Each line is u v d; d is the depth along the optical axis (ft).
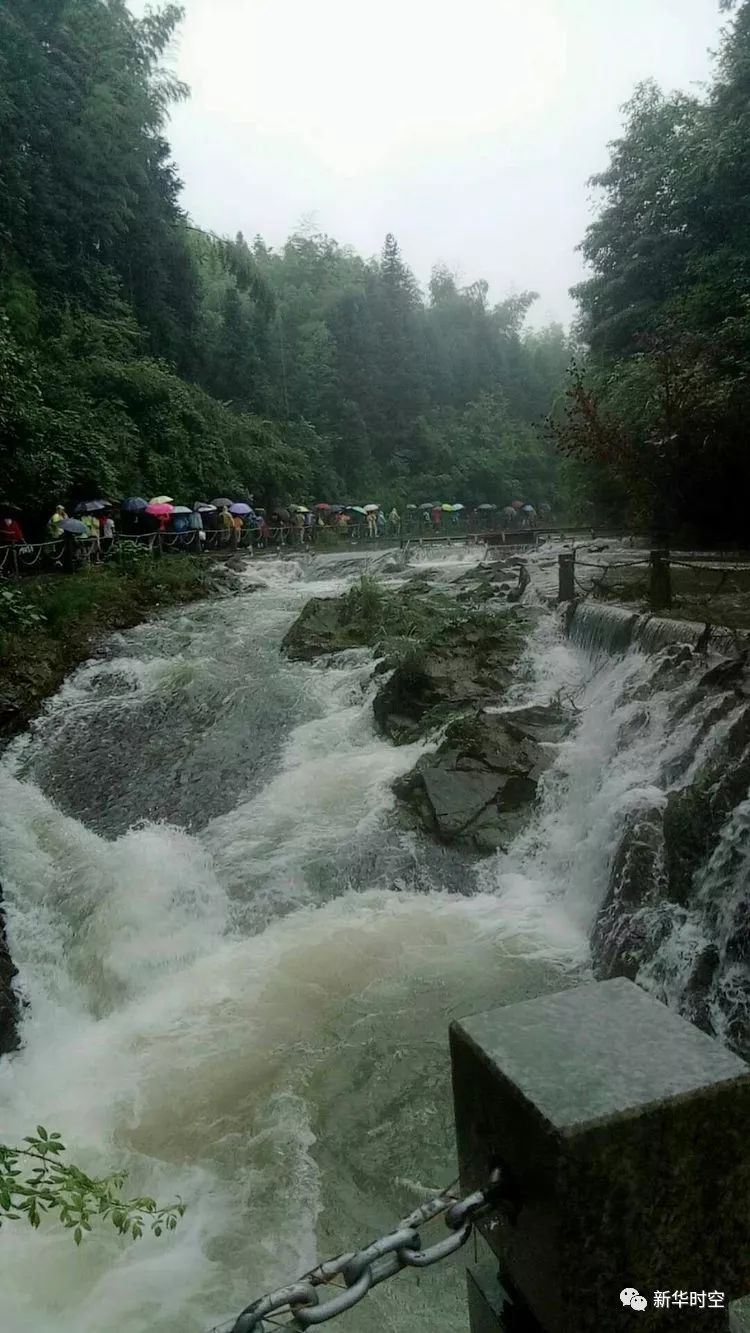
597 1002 4.74
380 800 30.40
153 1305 13.47
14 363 54.60
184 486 80.43
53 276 80.38
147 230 96.94
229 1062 19.11
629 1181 3.97
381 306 166.50
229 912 25.64
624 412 61.11
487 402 185.88
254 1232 14.84
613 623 34.63
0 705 36.86
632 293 79.30
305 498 111.75
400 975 21.97
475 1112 4.58
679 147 68.23
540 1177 3.98
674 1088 4.02
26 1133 17.39
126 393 79.66
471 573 56.54
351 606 47.39
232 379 120.98
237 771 34.47
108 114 83.82
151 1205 12.87
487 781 29.86
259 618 50.72
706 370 53.67
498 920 24.62
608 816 24.54
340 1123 17.17
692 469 57.88
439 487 158.81
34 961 23.53
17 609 42.22
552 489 186.70
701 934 20.17
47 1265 14.17
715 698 25.27
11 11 79.30
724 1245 4.26
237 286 121.49
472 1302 5.04
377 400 158.81
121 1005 22.12
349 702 38.50
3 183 73.26
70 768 34.88
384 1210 15.19
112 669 43.11
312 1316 4.24
